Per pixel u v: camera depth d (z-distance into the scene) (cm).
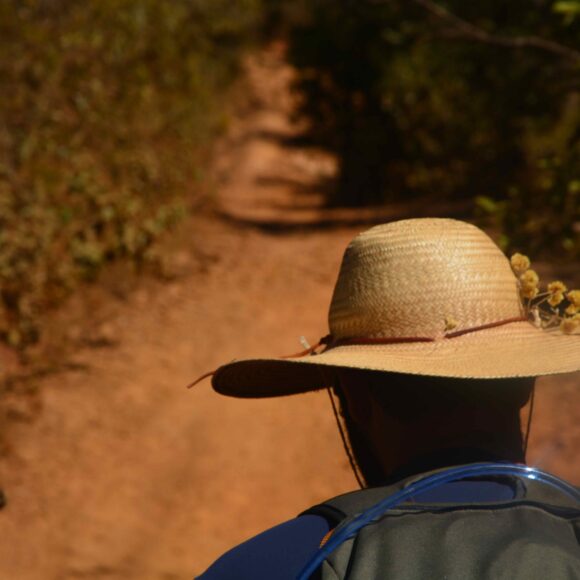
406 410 255
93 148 1995
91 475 1089
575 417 1053
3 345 1390
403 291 267
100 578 911
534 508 235
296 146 3391
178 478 1080
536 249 1041
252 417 1210
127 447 1147
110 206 1800
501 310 269
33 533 982
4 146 1712
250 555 238
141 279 1717
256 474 1081
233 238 2056
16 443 1150
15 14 2002
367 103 2795
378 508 232
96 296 1605
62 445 1151
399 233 274
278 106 3969
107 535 975
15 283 1479
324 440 1142
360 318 271
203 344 1454
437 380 254
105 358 1390
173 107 2558
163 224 1933
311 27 2825
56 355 1391
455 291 266
